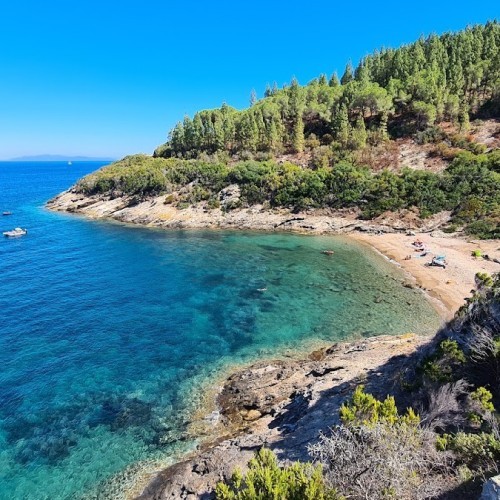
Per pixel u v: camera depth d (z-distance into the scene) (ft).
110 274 159.33
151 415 72.49
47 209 355.97
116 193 333.21
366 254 179.93
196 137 387.34
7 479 59.06
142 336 103.65
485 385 49.62
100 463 61.62
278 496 34.35
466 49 358.02
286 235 230.89
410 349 81.41
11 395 78.74
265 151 337.31
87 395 78.64
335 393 68.69
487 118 292.20
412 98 321.32
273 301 126.31
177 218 273.54
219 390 79.25
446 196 220.02
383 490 34.32
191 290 138.72
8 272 161.68
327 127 351.05
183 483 54.34
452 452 39.32
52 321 113.09
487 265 149.18
